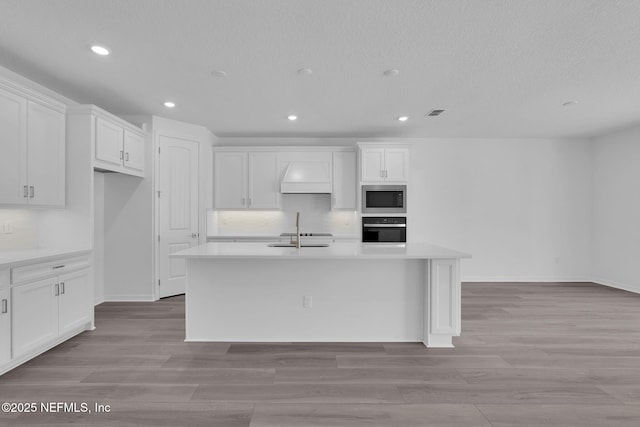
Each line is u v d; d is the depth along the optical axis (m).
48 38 2.53
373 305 3.15
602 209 5.66
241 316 3.14
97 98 3.83
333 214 5.83
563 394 2.21
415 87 3.51
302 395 2.18
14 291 2.49
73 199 3.38
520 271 5.86
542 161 5.85
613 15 2.22
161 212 4.61
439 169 5.85
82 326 3.32
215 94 3.71
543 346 3.01
